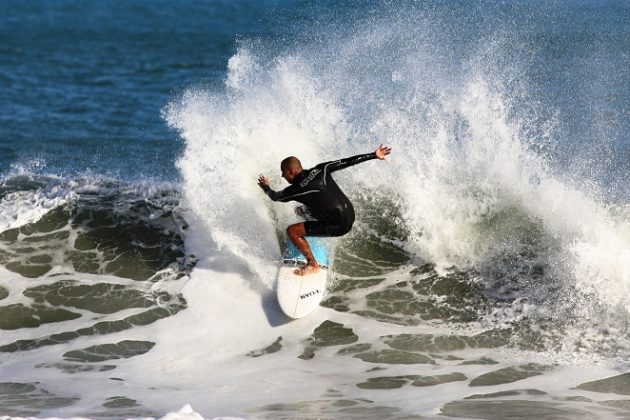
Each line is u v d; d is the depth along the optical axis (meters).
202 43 127.44
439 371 28.64
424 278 34.72
